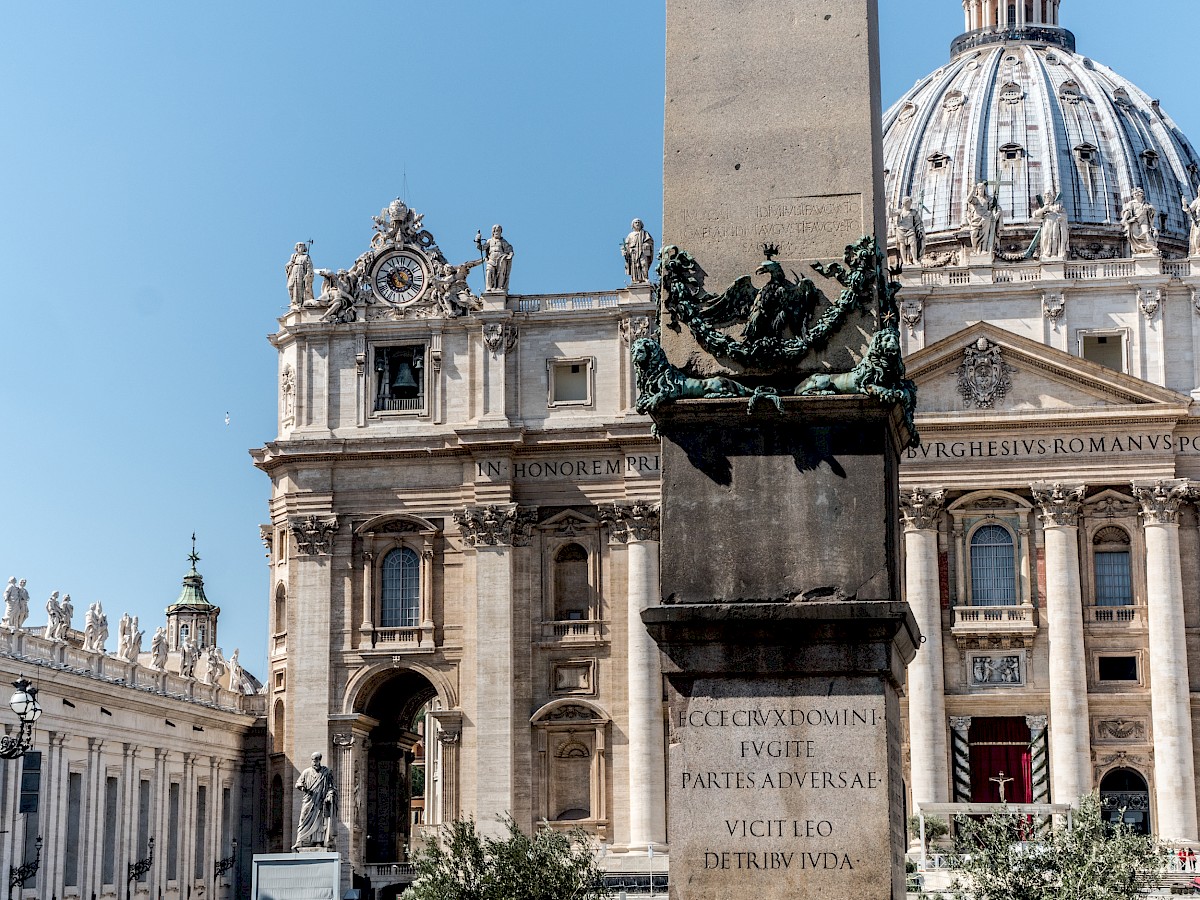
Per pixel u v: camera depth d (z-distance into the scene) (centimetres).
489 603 10606
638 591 10488
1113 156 18475
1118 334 10369
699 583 2266
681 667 2245
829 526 2255
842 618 2209
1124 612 10175
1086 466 10194
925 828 9544
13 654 8225
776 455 2277
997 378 10281
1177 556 10075
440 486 10856
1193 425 10231
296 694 10781
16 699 4603
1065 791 9950
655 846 10119
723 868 2205
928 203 18725
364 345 11038
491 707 10500
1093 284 10375
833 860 2192
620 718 10412
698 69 2394
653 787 10194
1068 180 18338
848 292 2289
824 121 2356
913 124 19412
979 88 19262
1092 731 10112
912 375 10362
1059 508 10156
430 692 11519
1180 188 18762
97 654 9212
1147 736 10056
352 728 10731
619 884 9294
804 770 2214
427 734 14375
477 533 10675
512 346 10862
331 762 10712
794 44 2383
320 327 11044
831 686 2225
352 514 10925
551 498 10719
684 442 2294
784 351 2280
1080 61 19900
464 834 5409
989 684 10194
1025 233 17488
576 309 10812
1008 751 10194
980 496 10294
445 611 10781
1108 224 18038
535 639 10612
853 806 2200
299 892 7044
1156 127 19288
